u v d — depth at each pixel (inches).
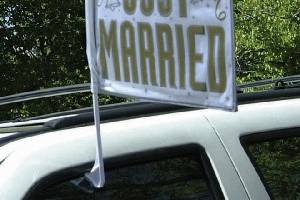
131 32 89.0
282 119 103.0
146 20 88.1
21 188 83.6
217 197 93.0
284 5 623.2
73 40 721.0
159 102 92.4
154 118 96.4
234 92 81.6
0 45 697.6
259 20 634.2
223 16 82.2
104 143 90.1
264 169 99.4
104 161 89.0
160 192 92.0
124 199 89.8
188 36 85.7
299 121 103.8
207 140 96.0
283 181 100.9
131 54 89.2
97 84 87.4
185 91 86.4
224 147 96.3
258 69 660.7
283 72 646.5
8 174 84.3
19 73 700.0
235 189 93.7
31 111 594.2
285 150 102.6
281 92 110.0
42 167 85.6
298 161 103.0
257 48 639.8
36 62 704.4
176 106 100.0
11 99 117.9
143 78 88.6
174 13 86.5
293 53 644.1
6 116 568.4
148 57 88.4
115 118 96.3
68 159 87.2
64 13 712.4
